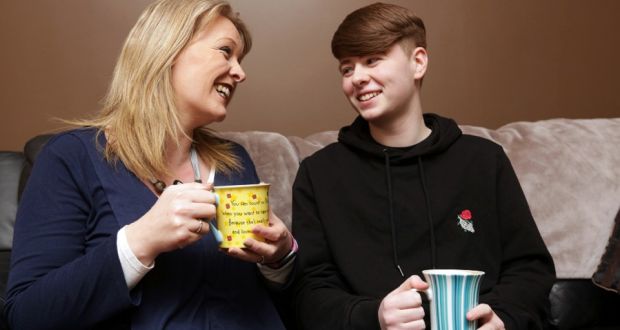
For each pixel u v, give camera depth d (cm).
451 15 297
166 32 117
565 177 175
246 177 134
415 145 147
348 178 148
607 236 170
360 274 138
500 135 184
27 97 268
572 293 167
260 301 123
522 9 304
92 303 101
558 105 309
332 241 142
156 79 116
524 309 128
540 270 140
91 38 271
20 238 109
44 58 269
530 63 305
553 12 307
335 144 157
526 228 144
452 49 297
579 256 168
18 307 104
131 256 100
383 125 147
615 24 313
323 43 286
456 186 144
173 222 97
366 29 137
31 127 268
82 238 113
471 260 140
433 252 138
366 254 140
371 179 147
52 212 111
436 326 103
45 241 109
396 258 139
